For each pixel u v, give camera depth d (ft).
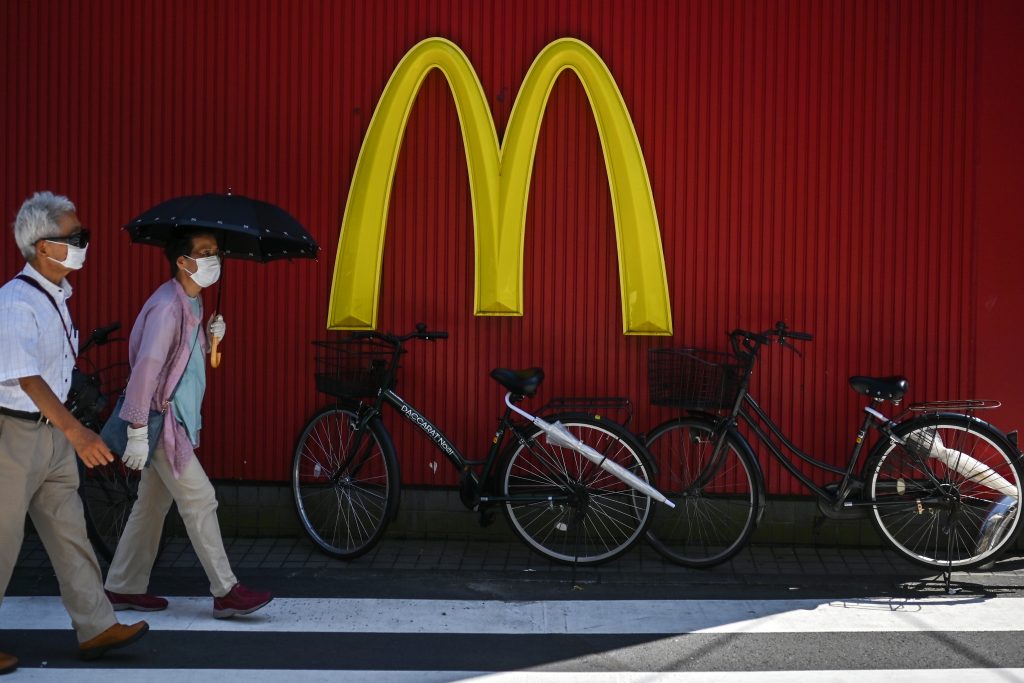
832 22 21.26
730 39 21.39
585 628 17.35
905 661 15.99
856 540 21.62
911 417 21.40
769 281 21.54
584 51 21.29
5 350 14.38
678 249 21.63
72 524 15.56
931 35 21.12
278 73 21.98
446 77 21.67
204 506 17.29
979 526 20.89
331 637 16.90
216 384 22.40
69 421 14.48
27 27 22.35
